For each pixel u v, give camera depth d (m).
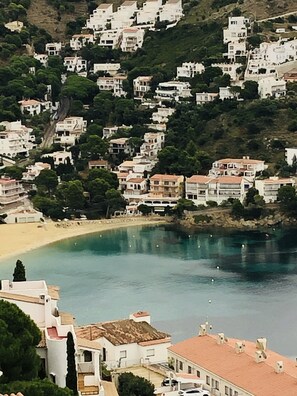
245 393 190.88
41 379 151.00
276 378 192.50
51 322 175.88
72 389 154.62
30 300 177.00
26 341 147.88
